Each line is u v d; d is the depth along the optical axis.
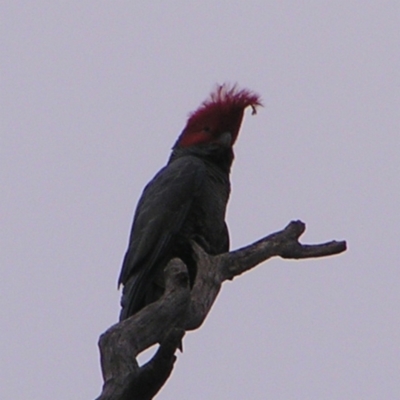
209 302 10.67
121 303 11.99
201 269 10.90
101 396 8.51
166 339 8.59
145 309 9.30
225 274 11.07
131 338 8.98
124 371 8.68
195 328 10.47
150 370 8.61
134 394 8.61
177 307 9.43
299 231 11.61
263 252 11.24
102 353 8.85
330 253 11.54
